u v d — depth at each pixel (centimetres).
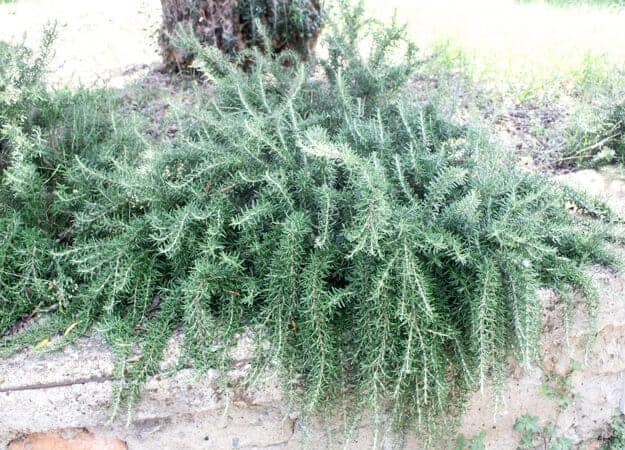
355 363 200
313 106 273
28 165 216
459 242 196
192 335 194
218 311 204
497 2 562
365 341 192
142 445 215
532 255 192
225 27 349
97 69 381
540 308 200
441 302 198
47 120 250
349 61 279
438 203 204
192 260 209
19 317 213
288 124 231
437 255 197
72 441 210
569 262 214
